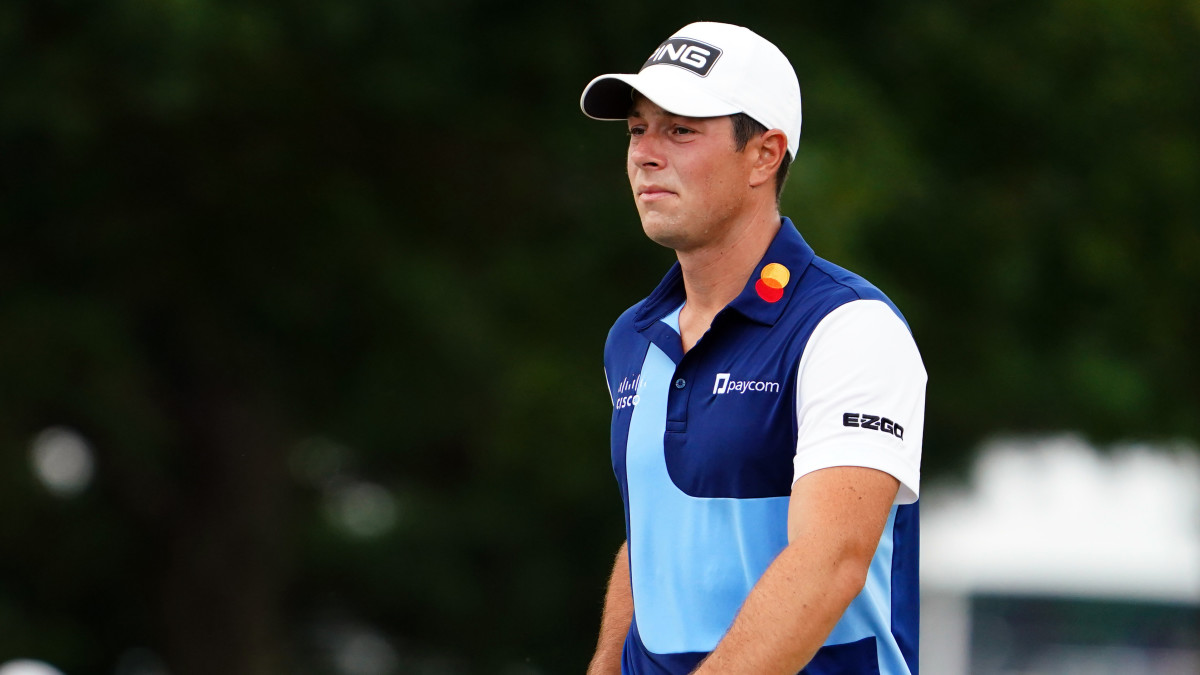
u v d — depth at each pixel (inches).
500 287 1501.0
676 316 414.3
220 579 1711.4
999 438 2000.5
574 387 1505.9
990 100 1513.3
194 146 1331.2
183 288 1501.0
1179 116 1612.9
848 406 358.9
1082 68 1534.2
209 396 1697.8
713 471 378.6
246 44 1146.7
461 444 2121.1
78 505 2023.9
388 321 1603.1
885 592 380.2
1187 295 1691.7
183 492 1732.3
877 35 1460.4
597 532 2336.4
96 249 1419.8
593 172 1409.9
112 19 1139.3
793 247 390.6
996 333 1601.9
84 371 1592.0
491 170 1446.9
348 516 2439.7
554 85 1338.6
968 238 1530.5
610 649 446.6
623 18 1304.1
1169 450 1964.8
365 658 2476.6
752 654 340.5
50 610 2128.4
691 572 383.2
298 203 1414.9
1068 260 1578.5
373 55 1277.1
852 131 1302.9
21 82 1183.6
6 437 1784.0
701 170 389.7
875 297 374.3
